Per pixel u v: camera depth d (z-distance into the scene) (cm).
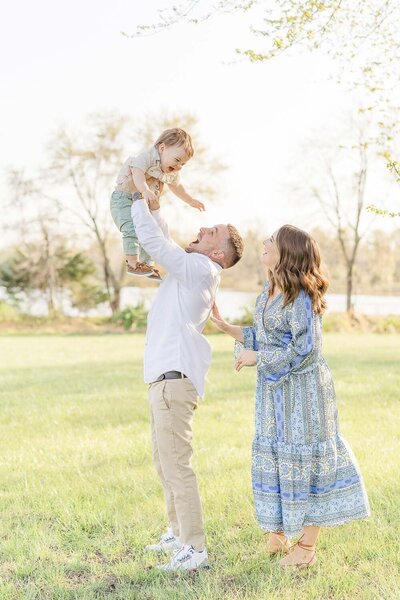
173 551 423
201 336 411
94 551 438
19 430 827
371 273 4081
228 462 619
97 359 1814
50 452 697
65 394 1123
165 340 402
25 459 669
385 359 1559
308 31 688
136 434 775
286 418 381
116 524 472
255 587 369
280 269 383
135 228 397
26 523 482
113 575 402
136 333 3244
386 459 613
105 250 3725
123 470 612
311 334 379
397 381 1141
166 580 387
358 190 3600
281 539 412
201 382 406
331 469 386
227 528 459
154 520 480
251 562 403
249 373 1330
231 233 419
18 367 1623
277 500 385
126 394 1092
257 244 4044
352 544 425
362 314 3366
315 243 390
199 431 771
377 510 479
